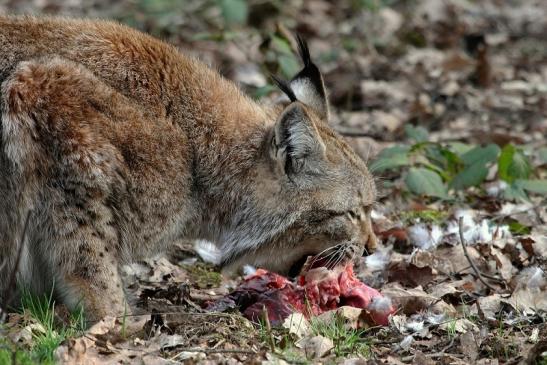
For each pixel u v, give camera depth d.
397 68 23.80
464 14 29.00
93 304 10.70
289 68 18.58
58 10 25.97
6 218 10.59
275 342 10.32
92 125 10.55
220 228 11.76
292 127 11.27
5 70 10.62
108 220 10.70
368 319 11.04
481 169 15.60
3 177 10.48
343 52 25.06
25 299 10.91
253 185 11.56
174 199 11.20
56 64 10.65
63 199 10.54
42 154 10.46
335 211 11.74
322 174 11.65
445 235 14.09
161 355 9.89
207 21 25.77
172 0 26.14
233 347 10.20
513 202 15.73
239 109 11.73
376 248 12.79
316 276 11.48
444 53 25.56
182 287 12.12
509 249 13.38
